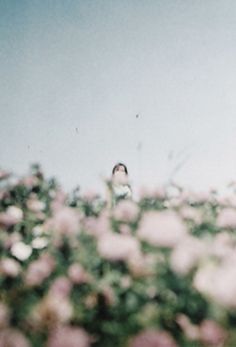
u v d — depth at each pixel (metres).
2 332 1.65
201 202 2.89
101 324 1.75
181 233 1.89
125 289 1.82
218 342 1.53
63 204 2.94
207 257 1.88
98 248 2.00
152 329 1.57
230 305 1.56
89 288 1.93
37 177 3.14
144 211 2.69
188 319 1.64
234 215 2.45
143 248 2.03
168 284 1.72
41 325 1.69
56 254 2.16
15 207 2.77
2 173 3.06
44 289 2.00
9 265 2.15
